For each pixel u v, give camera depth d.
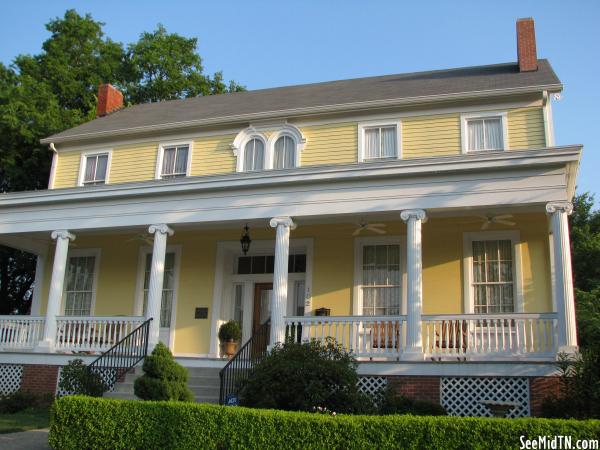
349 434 8.59
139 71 34.12
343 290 16.80
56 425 9.82
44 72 31.61
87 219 16.67
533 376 11.98
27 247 19.58
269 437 8.87
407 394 12.55
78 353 16.05
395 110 17.44
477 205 13.43
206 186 15.47
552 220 12.89
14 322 17.33
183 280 18.55
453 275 15.89
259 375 11.26
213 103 21.77
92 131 20.56
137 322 15.88
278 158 18.19
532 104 16.33
